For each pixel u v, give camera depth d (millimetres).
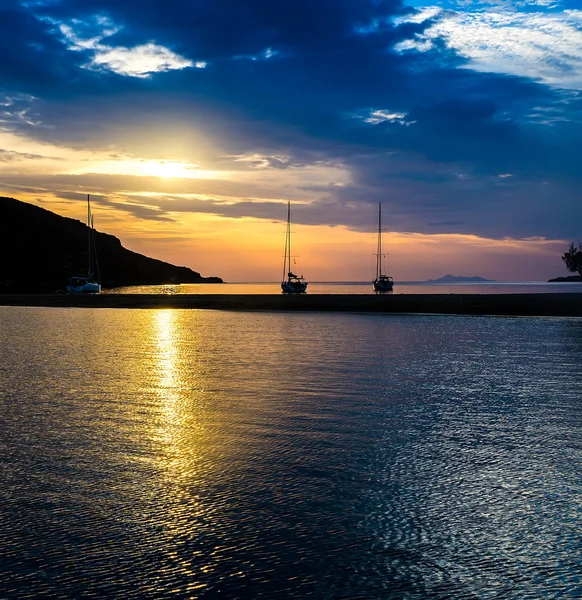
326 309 53656
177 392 14930
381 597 5422
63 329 35906
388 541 6516
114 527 6883
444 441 10383
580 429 11195
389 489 8055
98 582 5695
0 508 7434
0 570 5914
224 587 5605
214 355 22594
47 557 6180
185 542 6508
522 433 10922
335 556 6184
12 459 9383
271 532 6742
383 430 11141
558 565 5980
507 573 5832
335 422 11734
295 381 16562
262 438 10594
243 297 64938
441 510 7336
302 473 8703
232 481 8391
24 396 14422
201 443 10281
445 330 34000
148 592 5523
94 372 18406
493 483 8281
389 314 48344
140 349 24844
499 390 15203
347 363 20266
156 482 8344
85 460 9344
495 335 30766
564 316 44906
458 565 5988
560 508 7391
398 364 19984
